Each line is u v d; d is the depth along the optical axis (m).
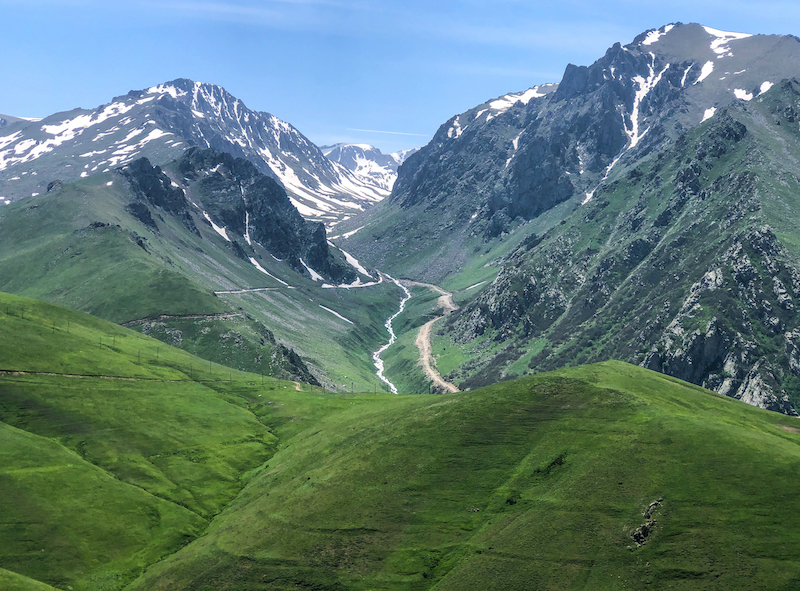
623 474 116.94
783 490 105.12
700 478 111.75
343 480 140.50
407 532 121.38
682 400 150.12
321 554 120.94
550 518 112.25
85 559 130.75
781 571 92.00
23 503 139.25
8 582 110.06
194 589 119.81
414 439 146.75
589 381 151.88
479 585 104.00
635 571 98.88
